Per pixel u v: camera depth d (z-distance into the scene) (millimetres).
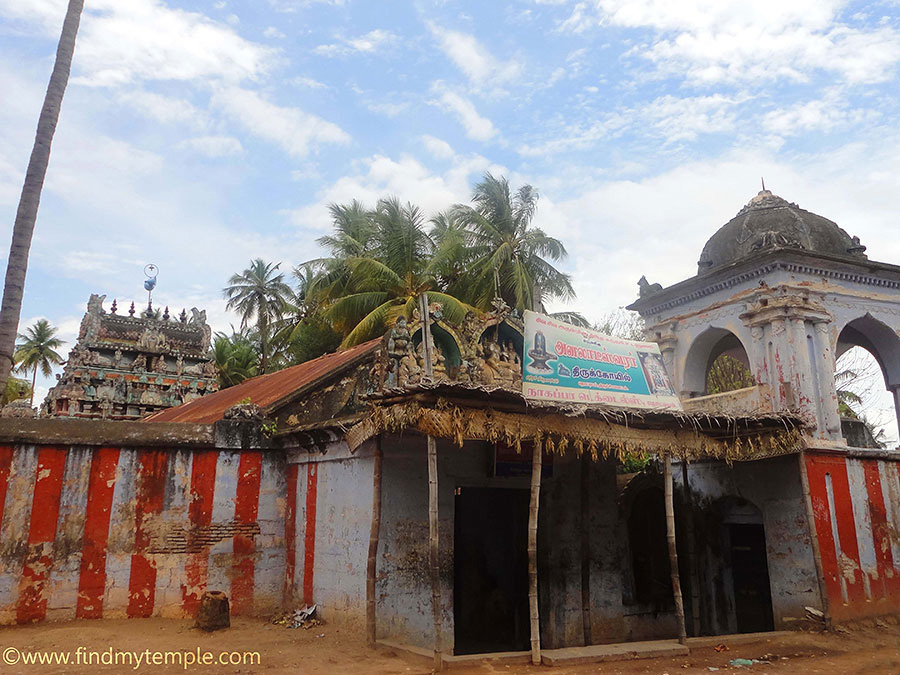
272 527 12680
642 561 14289
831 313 14227
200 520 12102
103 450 11641
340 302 27984
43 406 29906
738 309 14789
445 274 30375
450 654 10438
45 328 60125
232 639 9812
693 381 15953
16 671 7836
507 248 29047
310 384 13492
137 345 30453
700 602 14555
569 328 10211
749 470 13758
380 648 9180
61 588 10969
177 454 12156
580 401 9734
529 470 12141
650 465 15125
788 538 12836
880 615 13070
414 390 8297
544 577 12625
